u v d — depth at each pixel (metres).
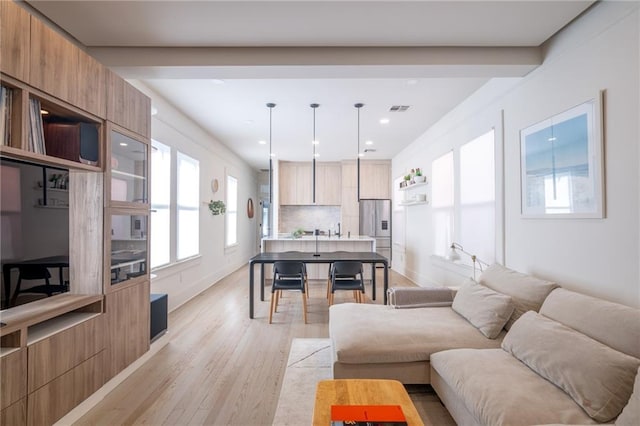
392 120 4.86
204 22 2.34
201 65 2.71
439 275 4.92
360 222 7.85
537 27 2.42
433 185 5.14
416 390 2.36
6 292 1.76
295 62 2.72
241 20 2.32
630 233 1.96
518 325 2.04
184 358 2.84
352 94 3.85
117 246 2.40
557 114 2.53
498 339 2.27
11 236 1.79
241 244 8.21
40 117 1.86
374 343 2.22
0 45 1.54
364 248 6.22
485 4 2.15
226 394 2.28
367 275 6.20
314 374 2.55
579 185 2.31
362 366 2.22
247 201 8.87
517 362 1.87
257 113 4.54
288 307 4.46
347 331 2.40
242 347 3.09
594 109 2.18
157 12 2.22
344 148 6.70
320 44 2.66
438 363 2.05
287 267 3.86
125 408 2.11
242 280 6.32
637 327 1.50
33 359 1.69
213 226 5.99
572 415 1.41
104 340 2.23
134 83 3.42
